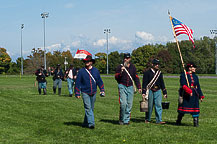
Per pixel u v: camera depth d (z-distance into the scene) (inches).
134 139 272.5
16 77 2282.2
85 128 327.0
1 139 269.0
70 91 754.8
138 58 4197.8
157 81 362.9
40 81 793.6
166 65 4069.9
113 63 4658.0
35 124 346.9
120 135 289.6
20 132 301.9
